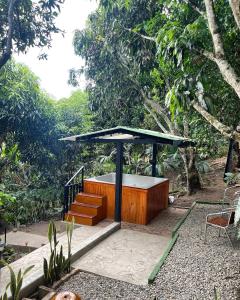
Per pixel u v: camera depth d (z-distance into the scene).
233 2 3.07
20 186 9.06
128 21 6.56
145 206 5.56
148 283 3.09
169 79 7.09
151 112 8.90
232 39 4.13
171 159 10.27
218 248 3.99
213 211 6.04
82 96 11.26
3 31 4.06
